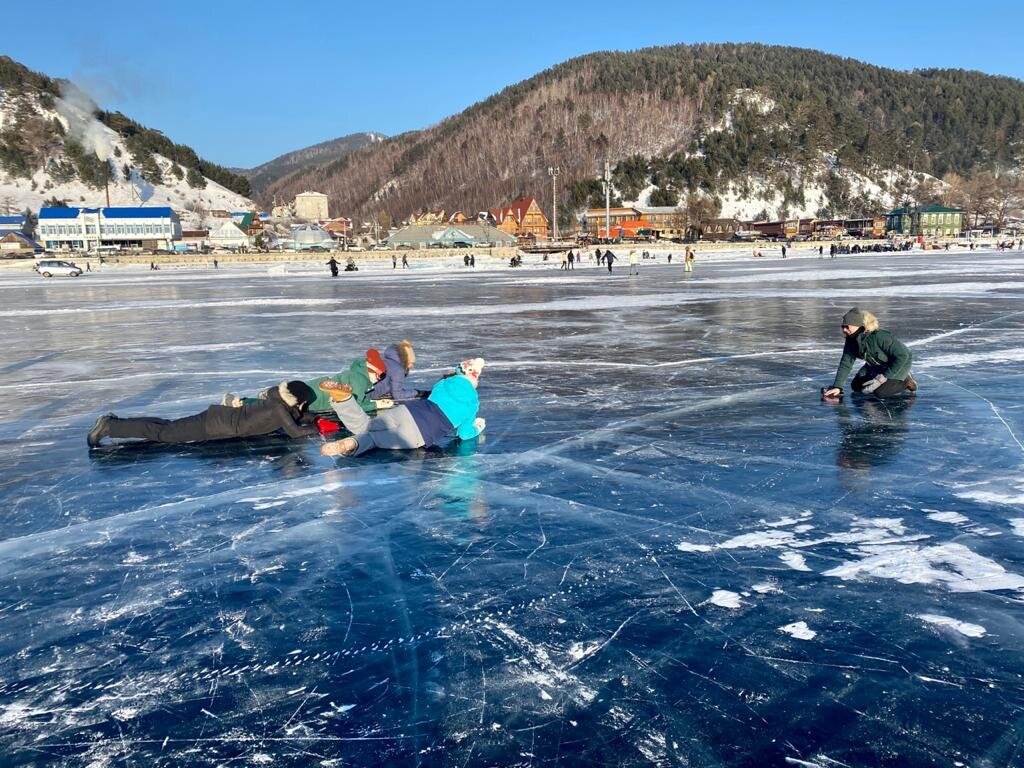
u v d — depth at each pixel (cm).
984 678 232
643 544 344
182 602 295
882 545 338
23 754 206
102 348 1130
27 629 275
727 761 197
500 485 439
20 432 602
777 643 254
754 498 407
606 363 912
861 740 204
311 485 448
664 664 242
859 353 684
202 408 682
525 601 289
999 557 322
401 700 226
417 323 1452
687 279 2930
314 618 279
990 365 848
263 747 206
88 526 384
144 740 211
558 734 209
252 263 6644
